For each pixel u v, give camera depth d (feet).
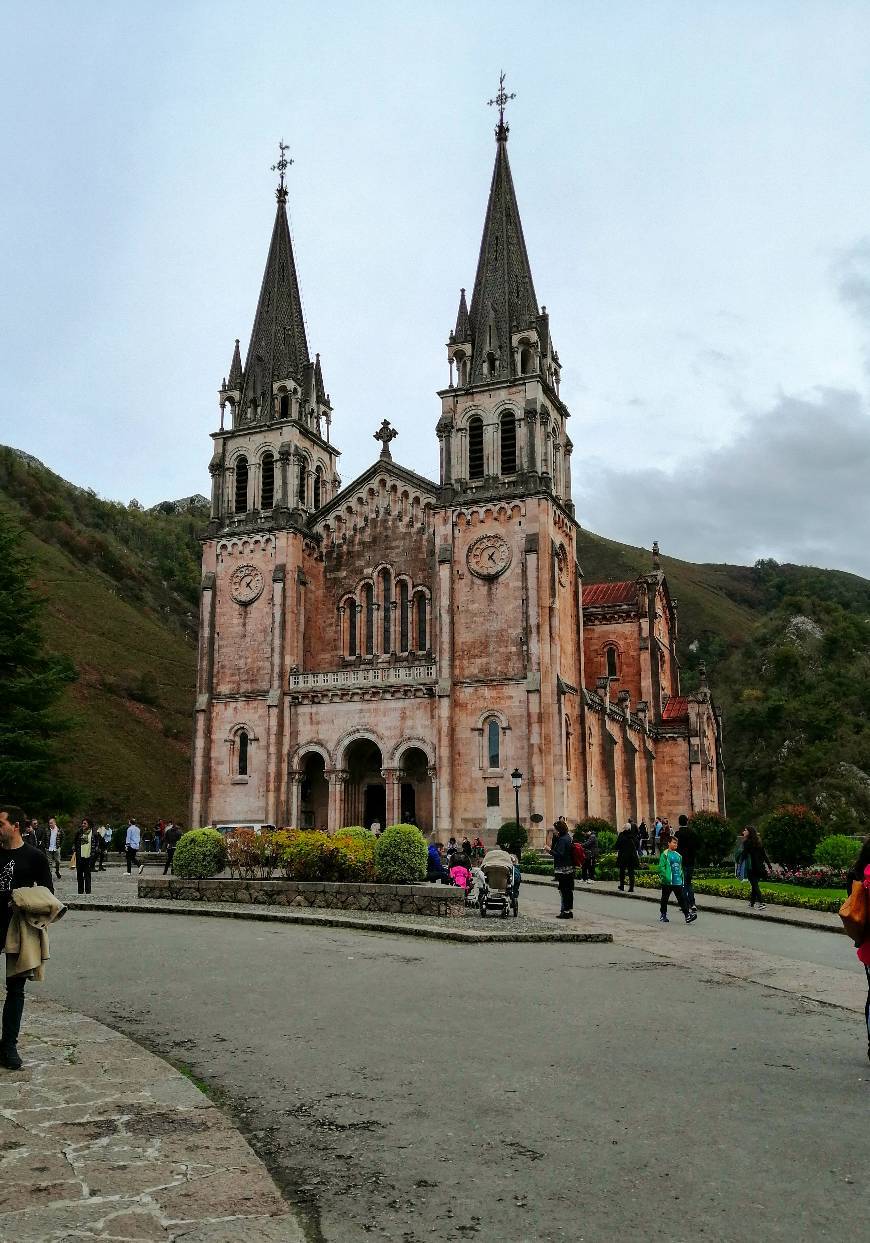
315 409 254.27
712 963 69.10
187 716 387.34
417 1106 35.14
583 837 174.91
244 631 231.30
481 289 236.63
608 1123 33.14
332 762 215.31
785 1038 45.83
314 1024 47.93
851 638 469.57
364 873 105.29
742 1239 24.49
